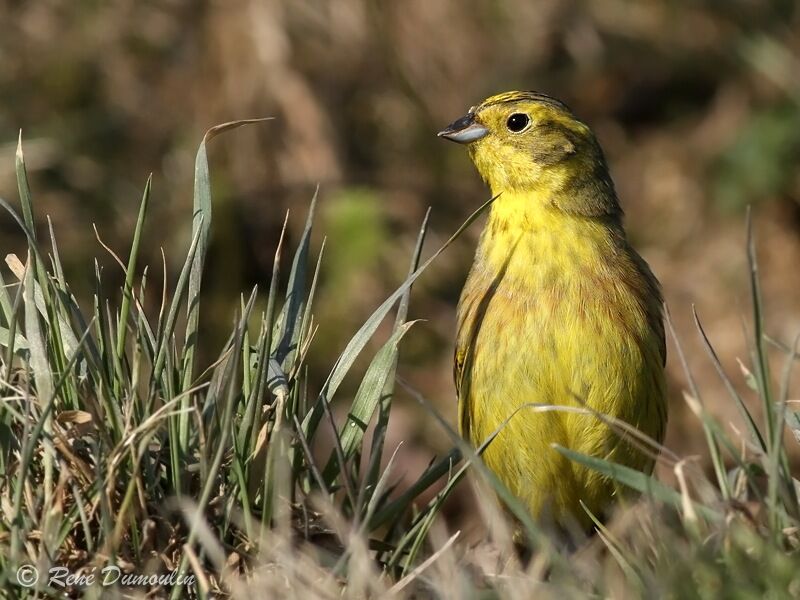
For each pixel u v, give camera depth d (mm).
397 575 7453
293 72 17734
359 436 7855
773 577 6316
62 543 6973
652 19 19438
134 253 7492
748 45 19188
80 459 7090
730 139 18938
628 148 19391
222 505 7277
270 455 7164
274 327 8125
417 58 18266
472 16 18531
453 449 7734
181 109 17750
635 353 9211
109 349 7719
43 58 17844
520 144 9883
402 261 17312
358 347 7840
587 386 9133
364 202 17359
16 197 16672
